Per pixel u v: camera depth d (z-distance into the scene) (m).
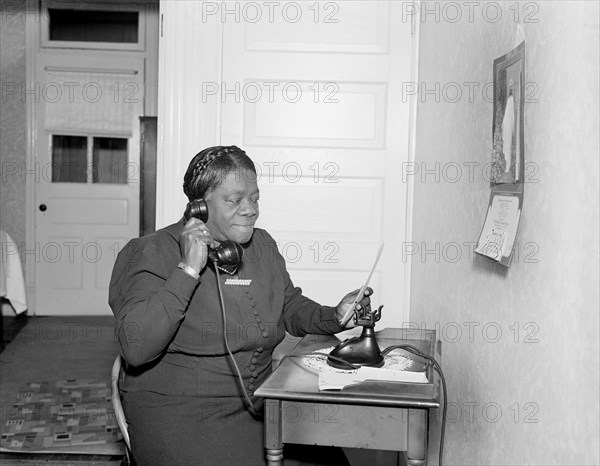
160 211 3.05
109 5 6.29
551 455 1.41
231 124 3.06
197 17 3.03
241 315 1.95
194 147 3.04
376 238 3.09
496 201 1.83
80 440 3.43
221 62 3.05
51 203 6.35
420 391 1.62
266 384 1.67
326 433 1.63
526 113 1.61
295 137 3.08
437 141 2.62
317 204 3.08
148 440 1.88
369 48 3.06
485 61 2.00
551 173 1.43
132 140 6.35
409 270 3.08
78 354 5.11
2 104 6.29
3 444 3.35
